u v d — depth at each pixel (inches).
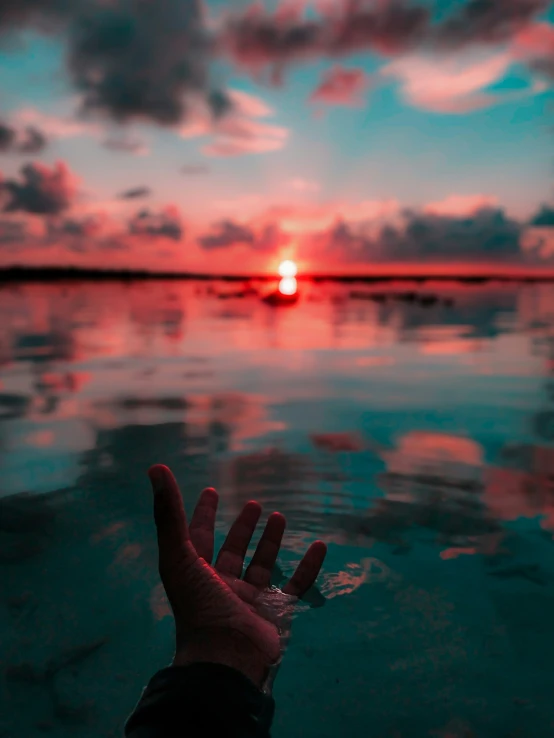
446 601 55.3
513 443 108.7
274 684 43.9
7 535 69.5
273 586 53.5
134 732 35.6
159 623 52.9
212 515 54.7
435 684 44.1
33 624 52.5
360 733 39.5
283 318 403.5
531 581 59.2
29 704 42.7
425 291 894.4
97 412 133.2
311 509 77.7
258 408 137.7
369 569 61.6
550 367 193.8
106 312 440.1
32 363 203.5
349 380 174.1
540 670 46.0
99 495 82.3
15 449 104.5
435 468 94.7
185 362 207.3
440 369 192.4
